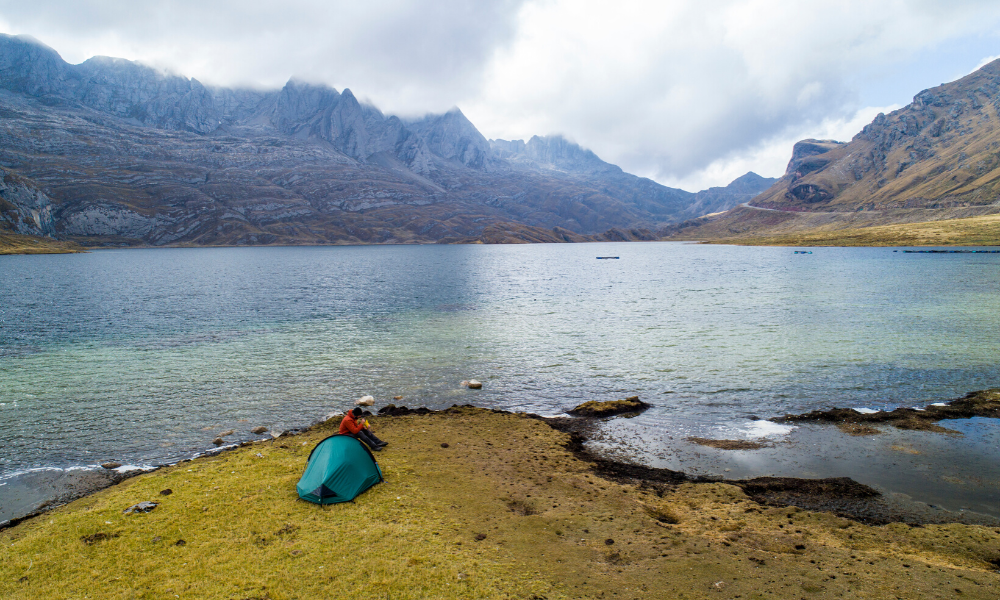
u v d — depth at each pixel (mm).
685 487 18016
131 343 45094
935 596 11242
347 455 17062
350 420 19969
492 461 20109
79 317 60250
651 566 12570
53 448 22797
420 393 30891
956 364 34719
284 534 13953
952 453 21016
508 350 41781
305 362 38188
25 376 34594
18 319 58812
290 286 100500
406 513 15344
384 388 31906
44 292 88875
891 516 15922
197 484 17422
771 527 14984
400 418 25641
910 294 71625
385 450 20969
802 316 55250
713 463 20531
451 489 17297
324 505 15758
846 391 29844
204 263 196375
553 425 25219
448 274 134000
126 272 142875
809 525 15172
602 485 18062
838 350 39438
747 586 11680
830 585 11711
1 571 12234
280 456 20219
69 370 36094
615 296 78562
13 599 11094
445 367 36719
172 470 19188
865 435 23234
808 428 24266
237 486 17188
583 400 29453
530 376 34312
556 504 16312
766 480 18719
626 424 25219
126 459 21688
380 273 138875
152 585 11594
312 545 13336
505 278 118500
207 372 35562
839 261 155250
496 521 14984
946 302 63219
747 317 55594
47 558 12773
